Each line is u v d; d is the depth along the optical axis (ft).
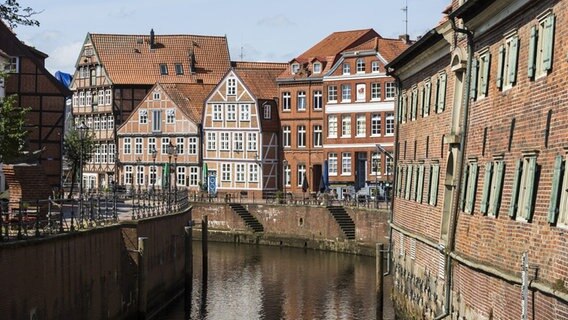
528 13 86.84
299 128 340.18
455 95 116.37
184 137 360.69
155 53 405.59
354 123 317.01
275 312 161.17
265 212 291.99
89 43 403.13
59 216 118.01
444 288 115.03
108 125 394.93
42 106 268.00
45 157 267.59
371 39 335.67
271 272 214.90
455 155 114.73
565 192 74.69
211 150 354.74
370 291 183.11
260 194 345.51
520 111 87.81
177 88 372.79
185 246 181.06
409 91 153.17
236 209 298.15
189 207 222.28
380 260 150.10
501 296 89.10
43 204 130.82
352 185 316.19
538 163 81.51
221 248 277.64
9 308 93.40
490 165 96.48
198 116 361.51
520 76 88.38
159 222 165.07
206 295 180.65
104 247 127.24
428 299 126.52
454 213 109.91
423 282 130.62
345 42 339.16
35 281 100.22
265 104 346.95
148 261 154.20
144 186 370.12
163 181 355.77
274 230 288.92
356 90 316.40
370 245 254.88
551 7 79.82
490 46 99.91
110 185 348.18
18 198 130.21
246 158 348.38
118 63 399.44
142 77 397.19
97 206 149.38
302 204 281.74
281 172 344.69
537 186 81.51
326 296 177.47
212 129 354.13
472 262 99.30
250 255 255.50
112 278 131.34
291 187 342.44
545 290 76.28
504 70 94.02
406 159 153.17
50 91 268.21
